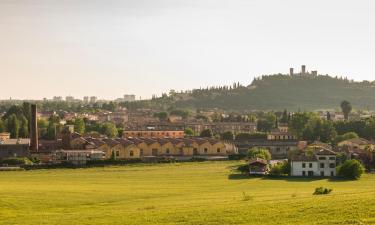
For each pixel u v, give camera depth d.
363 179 197.12
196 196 151.12
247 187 174.75
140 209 124.81
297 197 130.62
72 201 145.25
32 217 120.56
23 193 156.62
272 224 97.19
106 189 169.50
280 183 186.88
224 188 172.75
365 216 96.94
